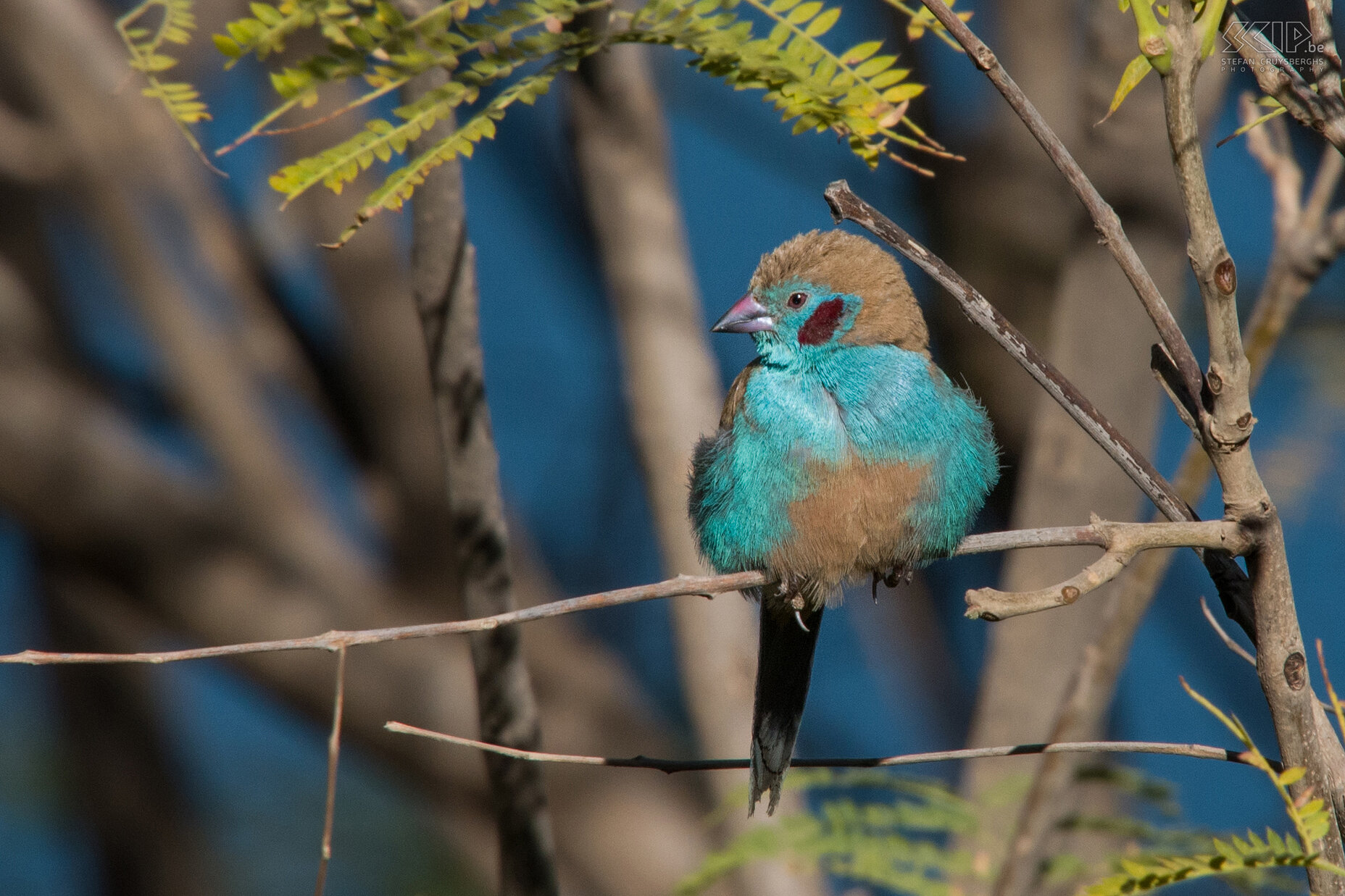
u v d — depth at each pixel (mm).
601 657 13289
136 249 12203
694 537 7582
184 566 12062
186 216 12484
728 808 8273
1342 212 5438
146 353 12492
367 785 13305
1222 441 4305
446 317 5789
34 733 13719
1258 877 6340
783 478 6871
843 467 6793
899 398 6844
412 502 12406
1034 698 8516
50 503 11742
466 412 5844
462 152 4348
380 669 12219
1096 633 6508
